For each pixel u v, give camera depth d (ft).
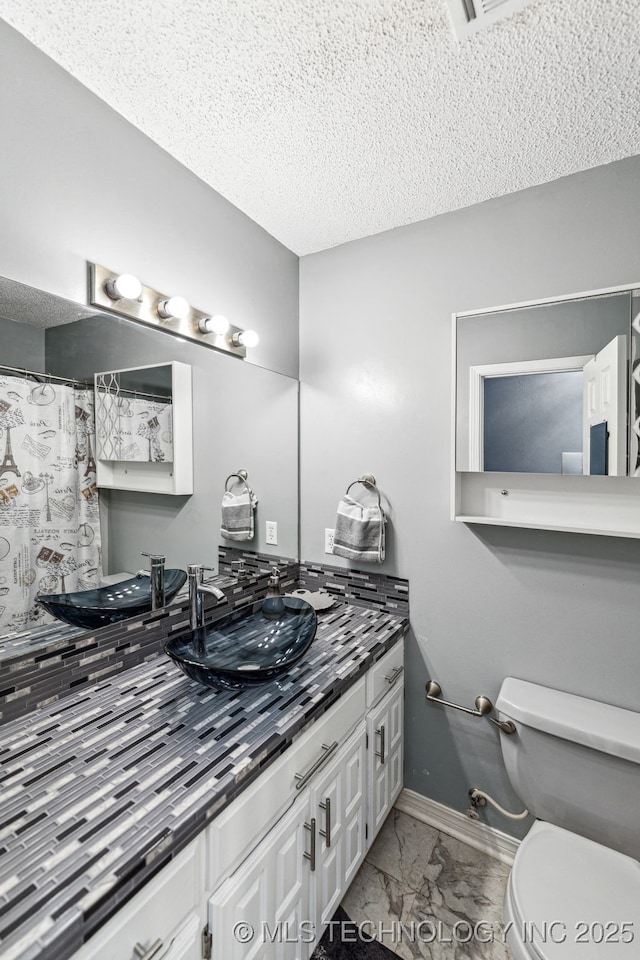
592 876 3.69
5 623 3.39
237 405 5.54
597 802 4.20
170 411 4.70
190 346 4.88
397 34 3.11
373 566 6.04
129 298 3.96
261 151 4.41
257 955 3.03
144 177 4.23
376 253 5.90
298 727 3.40
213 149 4.39
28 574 3.53
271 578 6.20
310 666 4.36
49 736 3.20
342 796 4.18
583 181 4.61
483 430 4.88
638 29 3.01
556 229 4.76
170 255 4.54
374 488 5.98
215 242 5.08
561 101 3.69
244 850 2.95
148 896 2.30
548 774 4.44
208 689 3.86
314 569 6.56
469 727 5.45
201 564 5.13
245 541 5.73
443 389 5.46
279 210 5.40
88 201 3.76
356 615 5.84
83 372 3.85
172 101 3.79
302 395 6.59
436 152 4.37
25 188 3.33
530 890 3.57
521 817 4.81
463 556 5.39
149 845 2.28
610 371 4.25
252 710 3.56
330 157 4.49
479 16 2.95
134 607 4.35
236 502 5.57
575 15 2.93
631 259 4.41
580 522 4.58
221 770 2.86
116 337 4.11
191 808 2.54
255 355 5.79
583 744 4.21
